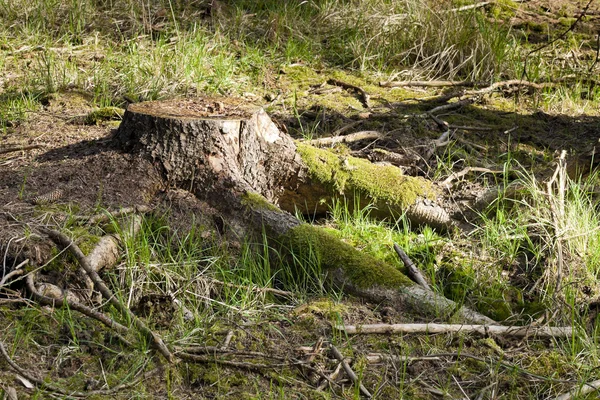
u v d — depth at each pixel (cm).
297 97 728
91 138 598
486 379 386
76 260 423
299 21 866
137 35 800
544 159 626
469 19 830
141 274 434
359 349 400
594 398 372
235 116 510
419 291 441
